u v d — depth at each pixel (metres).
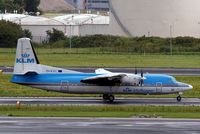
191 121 163.25
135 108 184.12
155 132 145.25
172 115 174.00
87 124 155.38
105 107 185.00
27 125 152.75
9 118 164.12
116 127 151.25
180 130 148.50
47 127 150.00
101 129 148.12
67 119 163.75
